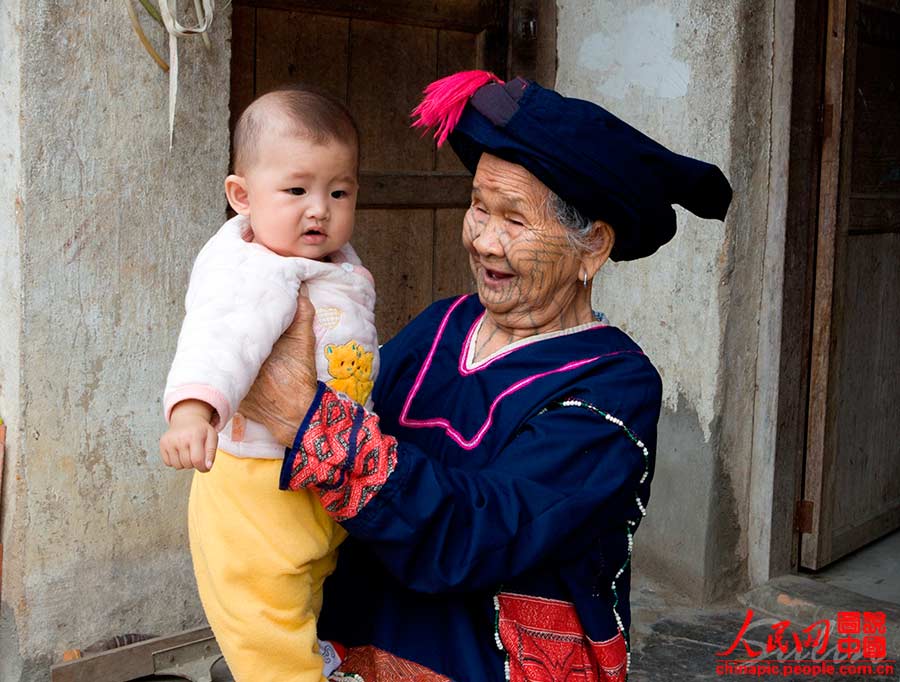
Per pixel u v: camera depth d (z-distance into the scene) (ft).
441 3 11.91
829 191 11.78
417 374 4.91
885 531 13.70
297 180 4.37
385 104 11.78
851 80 11.68
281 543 4.31
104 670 9.51
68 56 8.75
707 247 11.34
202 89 9.46
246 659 4.36
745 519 12.01
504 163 4.46
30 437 9.10
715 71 11.06
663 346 11.92
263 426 4.29
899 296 13.55
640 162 4.46
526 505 4.06
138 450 9.66
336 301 4.47
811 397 12.21
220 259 4.24
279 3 10.79
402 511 3.92
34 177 8.75
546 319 4.66
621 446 4.31
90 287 9.17
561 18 12.57
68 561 9.45
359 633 4.70
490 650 4.42
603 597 4.55
